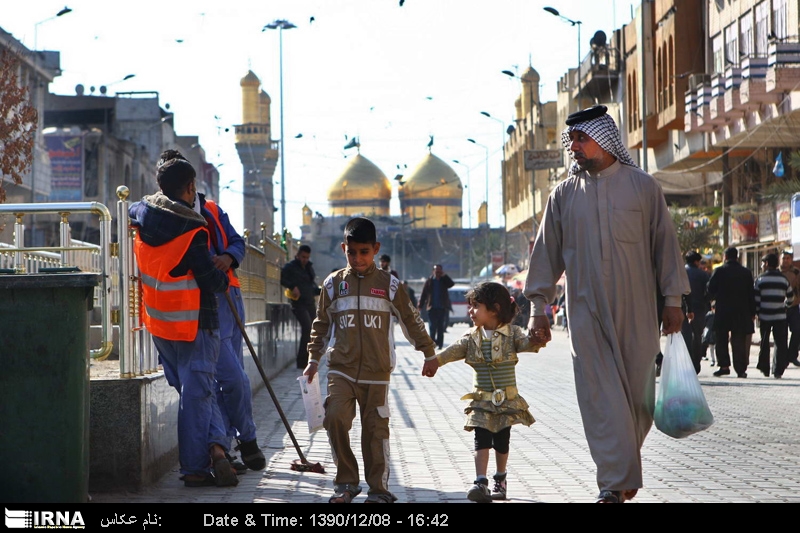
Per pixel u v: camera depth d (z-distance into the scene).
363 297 6.91
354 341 6.88
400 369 20.86
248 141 118.31
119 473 7.44
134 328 7.75
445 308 27.08
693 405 6.64
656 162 42.19
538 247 6.96
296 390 15.54
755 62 28.28
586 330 6.60
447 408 13.16
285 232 27.06
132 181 71.88
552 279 6.93
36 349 6.19
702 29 36.25
